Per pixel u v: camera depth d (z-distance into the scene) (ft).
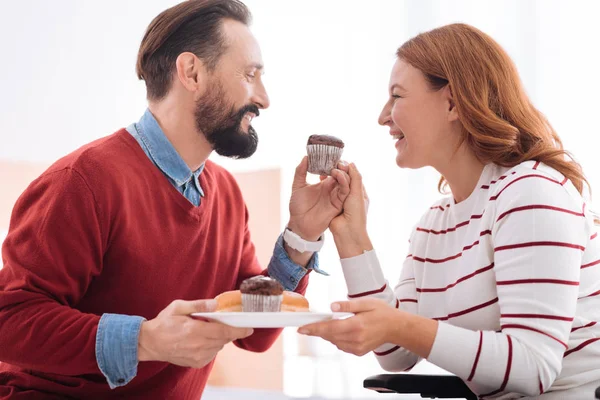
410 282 5.67
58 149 10.43
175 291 5.23
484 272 4.80
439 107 5.20
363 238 5.36
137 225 5.02
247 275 6.16
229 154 5.59
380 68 10.61
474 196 5.11
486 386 4.42
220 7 5.44
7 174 10.07
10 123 10.17
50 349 4.42
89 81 10.58
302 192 5.62
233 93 5.40
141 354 4.30
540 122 5.23
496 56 5.15
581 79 9.61
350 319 4.25
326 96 10.81
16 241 4.75
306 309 4.47
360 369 10.44
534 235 4.46
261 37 11.02
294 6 10.96
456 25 5.32
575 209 4.61
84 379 4.93
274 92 11.01
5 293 4.59
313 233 5.61
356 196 5.43
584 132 9.52
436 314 5.23
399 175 10.38
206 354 4.11
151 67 5.46
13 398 4.92
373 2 10.67
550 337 4.32
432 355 4.35
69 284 4.74
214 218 5.65
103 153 5.05
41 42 10.37
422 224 5.66
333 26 10.82
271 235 10.98
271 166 11.05
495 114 5.08
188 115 5.35
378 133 10.55
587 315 4.71
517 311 4.39
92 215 4.79
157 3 10.75
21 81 10.28
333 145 5.49
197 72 5.31
